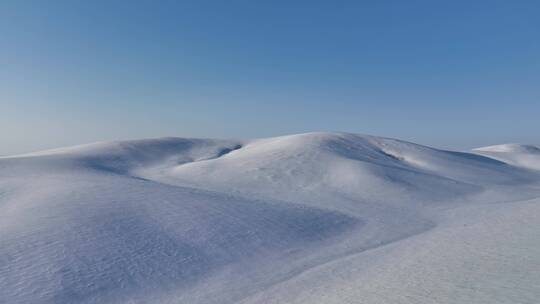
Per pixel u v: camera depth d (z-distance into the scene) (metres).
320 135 72.12
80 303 10.41
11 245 13.72
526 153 94.12
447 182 40.72
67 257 13.00
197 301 10.82
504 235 14.78
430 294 8.46
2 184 26.77
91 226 16.22
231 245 16.02
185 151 70.44
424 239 16.84
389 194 33.34
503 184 44.91
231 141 82.56
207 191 29.12
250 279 12.63
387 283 10.07
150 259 13.69
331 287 10.78
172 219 18.44
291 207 24.33
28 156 52.88
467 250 12.73
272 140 77.62
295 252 15.91
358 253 15.63
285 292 10.98
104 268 12.55
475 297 7.75
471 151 96.56
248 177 41.88
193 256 14.44
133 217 18.14
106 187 25.75
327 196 32.59
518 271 9.32
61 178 30.81
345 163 46.31
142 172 49.66
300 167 45.78
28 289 10.78
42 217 17.34
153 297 11.09
